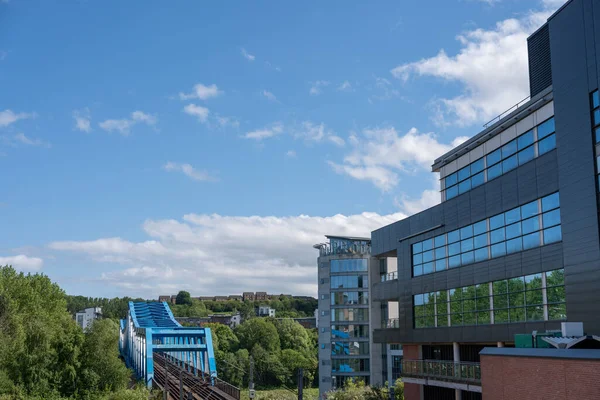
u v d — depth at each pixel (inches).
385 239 1935.3
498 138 1396.4
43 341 2030.0
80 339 2098.9
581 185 1100.5
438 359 1697.8
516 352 912.9
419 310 1713.8
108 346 2144.4
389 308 3831.2
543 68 1348.4
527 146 1286.9
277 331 6210.6
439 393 1675.7
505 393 936.9
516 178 1302.9
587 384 740.0
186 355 3223.4
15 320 2133.4
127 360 3499.0
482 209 1425.9
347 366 3986.2
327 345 4077.3
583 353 761.0
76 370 2050.9
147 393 2085.4
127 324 3833.7
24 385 1941.4
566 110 1149.7
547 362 825.5
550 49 1210.0
